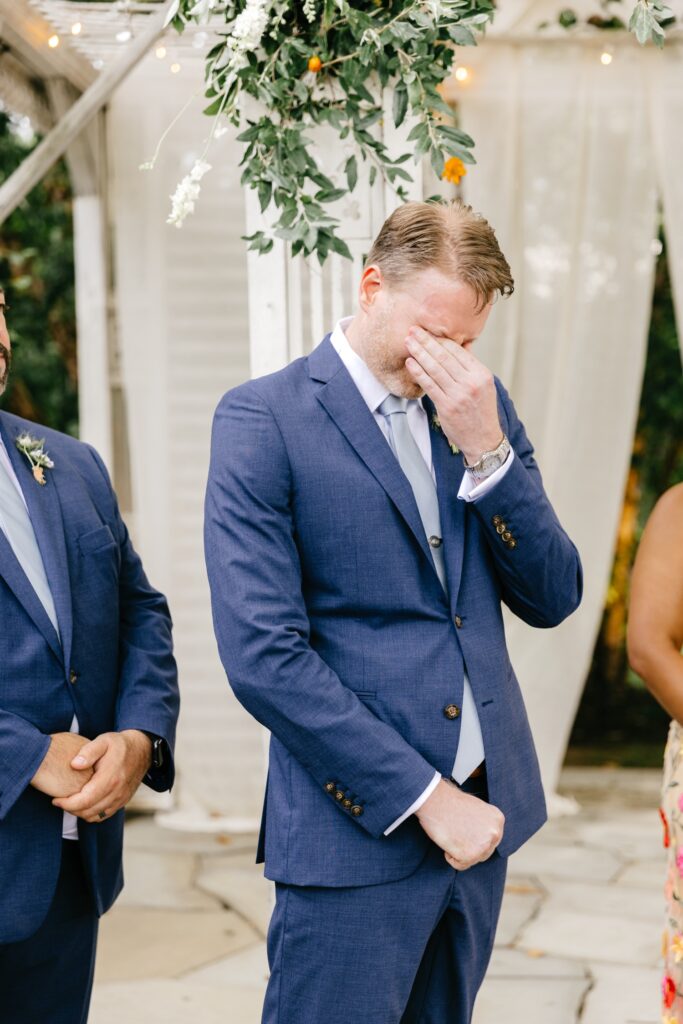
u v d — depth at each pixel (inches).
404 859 68.8
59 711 79.4
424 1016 74.9
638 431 286.7
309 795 69.8
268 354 105.7
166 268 192.5
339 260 107.0
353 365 72.6
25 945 78.7
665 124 184.9
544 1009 122.3
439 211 68.4
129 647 87.7
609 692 304.5
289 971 70.1
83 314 195.2
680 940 81.0
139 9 130.9
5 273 241.3
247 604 67.6
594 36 179.5
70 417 250.2
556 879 166.1
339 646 70.1
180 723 193.8
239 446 70.3
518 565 71.7
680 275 187.8
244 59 87.3
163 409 193.3
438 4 86.9
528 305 193.8
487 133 186.1
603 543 200.4
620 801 215.5
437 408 68.7
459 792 67.4
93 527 84.3
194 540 193.9
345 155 105.6
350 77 92.9
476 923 73.7
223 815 193.2
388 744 66.7
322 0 89.2
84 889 81.7
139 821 193.9
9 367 81.7
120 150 190.9
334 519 70.0
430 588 71.3
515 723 73.9
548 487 198.2
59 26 140.9
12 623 78.1
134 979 130.0
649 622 80.9
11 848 75.9
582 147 188.5
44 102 174.1
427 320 67.6
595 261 193.3
